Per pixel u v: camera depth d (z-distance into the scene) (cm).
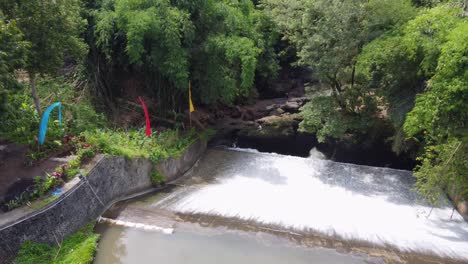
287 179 1908
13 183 1326
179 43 1895
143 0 1895
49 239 1245
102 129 1883
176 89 2222
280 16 2334
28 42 1232
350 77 2234
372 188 1838
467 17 1430
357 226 1509
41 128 1461
